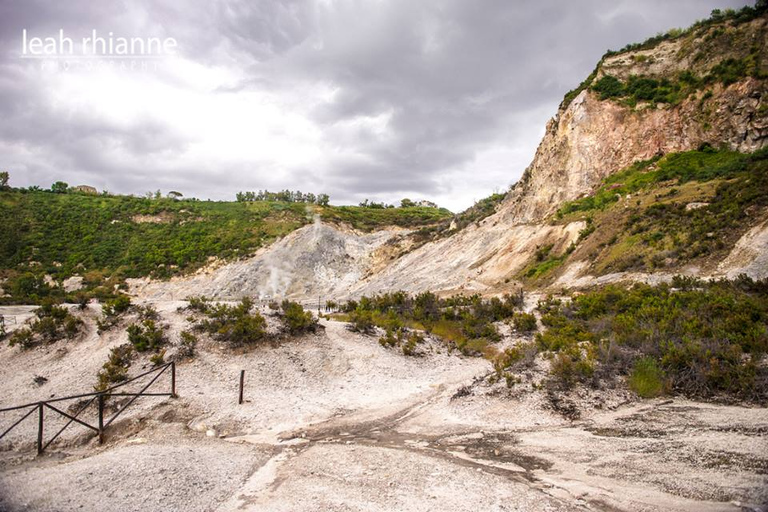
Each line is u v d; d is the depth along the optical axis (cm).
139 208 7031
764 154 3250
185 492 666
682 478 657
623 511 588
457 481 699
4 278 4681
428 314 2350
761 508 551
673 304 1769
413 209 10394
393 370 1532
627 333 1450
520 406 1082
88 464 774
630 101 4400
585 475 708
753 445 736
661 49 4728
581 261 3234
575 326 1822
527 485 682
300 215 7275
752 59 3862
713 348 1201
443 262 4888
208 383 1248
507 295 2664
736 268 2161
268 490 688
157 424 1016
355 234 6950
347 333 1827
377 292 4644
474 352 1834
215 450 862
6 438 963
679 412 970
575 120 4622
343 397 1272
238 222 6850
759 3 4191
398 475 728
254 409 1120
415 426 1030
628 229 3123
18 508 601
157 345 1426
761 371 1065
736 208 2552
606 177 4266
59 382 1252
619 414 1002
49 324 1566
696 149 3909
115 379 1213
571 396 1096
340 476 731
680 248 2566
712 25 4409
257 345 1512
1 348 1498
